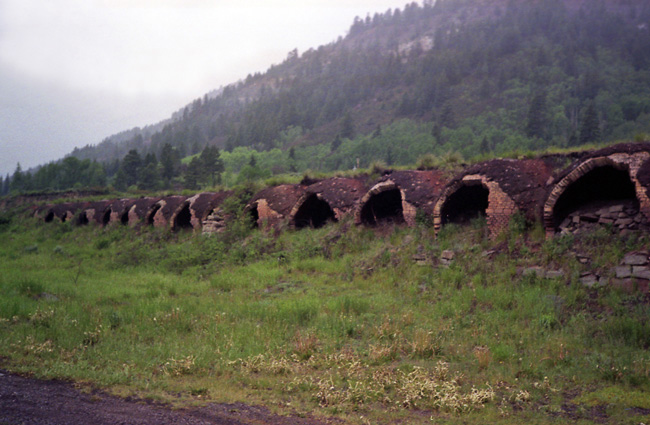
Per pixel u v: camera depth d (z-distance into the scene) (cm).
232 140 18700
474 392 553
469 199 1495
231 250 1895
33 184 9438
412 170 1667
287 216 1973
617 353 698
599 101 14838
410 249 1378
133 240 2689
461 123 15812
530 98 16538
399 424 476
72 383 568
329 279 1377
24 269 1839
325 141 18638
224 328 860
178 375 618
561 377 623
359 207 1672
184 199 2672
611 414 502
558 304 924
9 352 683
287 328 879
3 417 443
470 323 892
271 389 576
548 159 1332
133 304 1106
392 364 686
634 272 911
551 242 1112
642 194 985
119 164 14212
